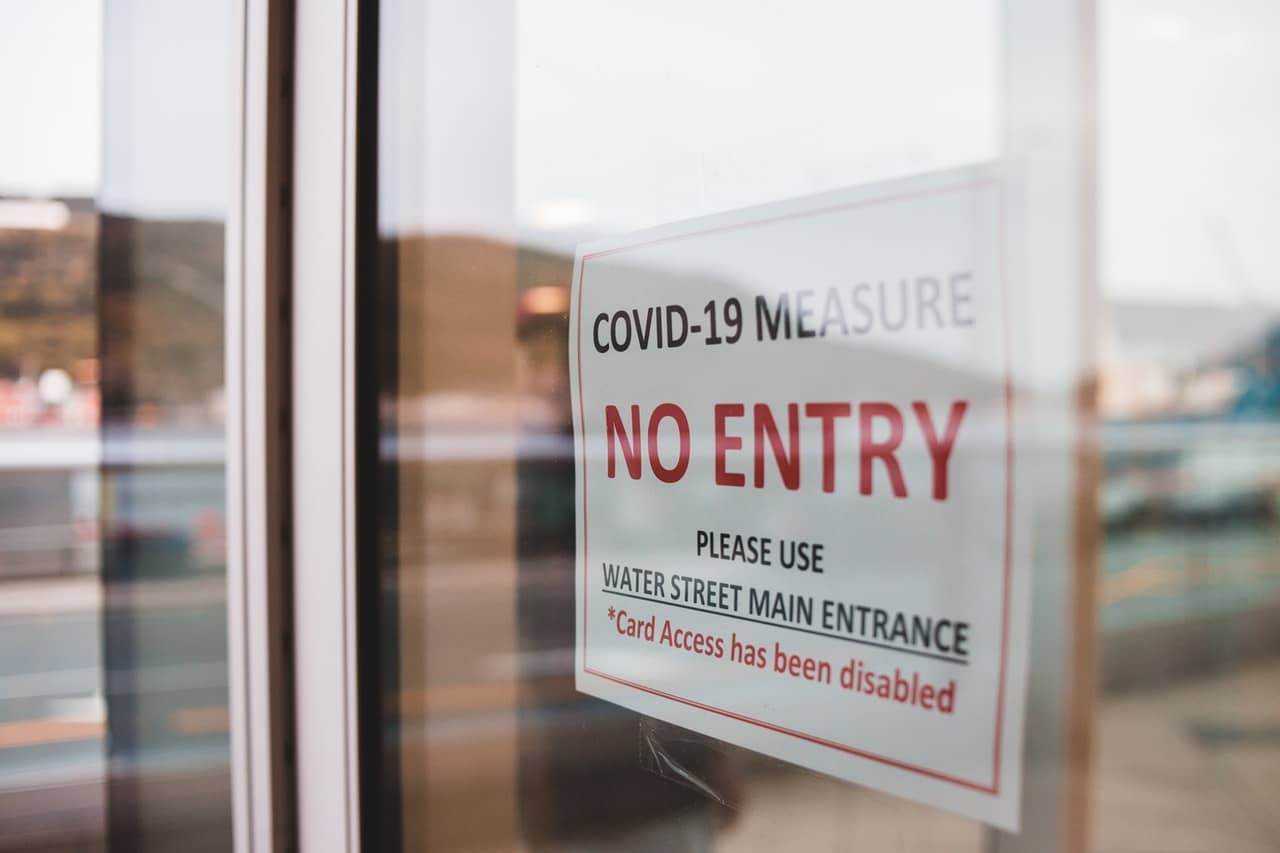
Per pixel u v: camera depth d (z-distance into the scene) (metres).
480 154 1.21
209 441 1.39
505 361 1.19
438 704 1.26
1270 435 0.76
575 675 1.14
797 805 0.95
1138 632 0.79
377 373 1.24
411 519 1.25
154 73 1.40
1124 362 0.79
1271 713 0.76
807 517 0.93
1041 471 0.81
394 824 1.25
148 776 1.49
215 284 1.36
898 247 0.88
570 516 1.13
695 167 1.00
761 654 0.96
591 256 1.10
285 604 1.32
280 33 1.31
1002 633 0.83
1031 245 0.82
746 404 0.97
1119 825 0.79
